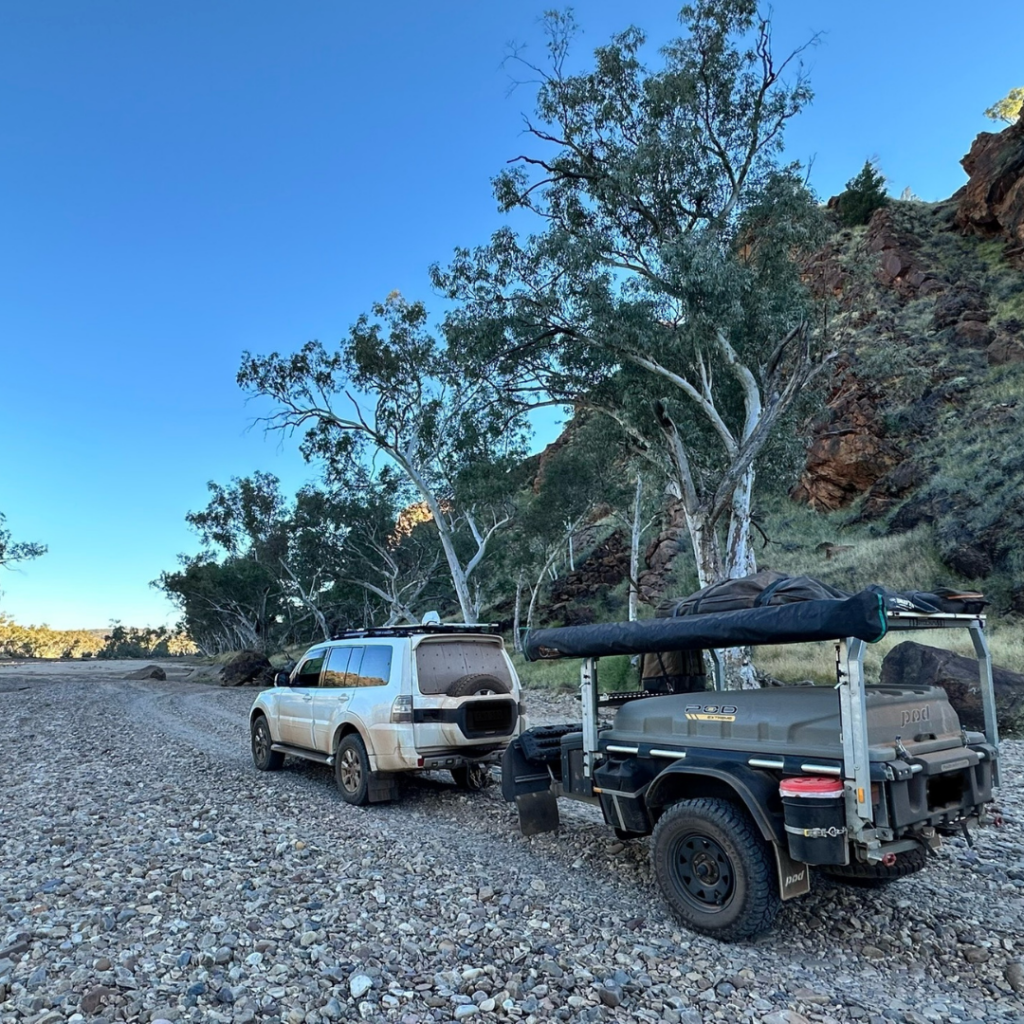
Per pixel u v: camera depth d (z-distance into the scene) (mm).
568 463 32250
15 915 4852
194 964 4215
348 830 7316
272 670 37125
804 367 15797
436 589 51219
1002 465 28141
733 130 17875
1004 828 7359
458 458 24453
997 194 41125
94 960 4215
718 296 15555
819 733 4609
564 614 41000
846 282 23531
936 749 4812
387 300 26875
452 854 6535
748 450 15625
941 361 35844
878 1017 3795
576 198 18594
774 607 4602
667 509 38438
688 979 4191
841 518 34062
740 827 4652
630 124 17984
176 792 8891
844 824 4289
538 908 5223
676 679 7188
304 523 41625
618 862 6355
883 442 34312
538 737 6957
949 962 4496
